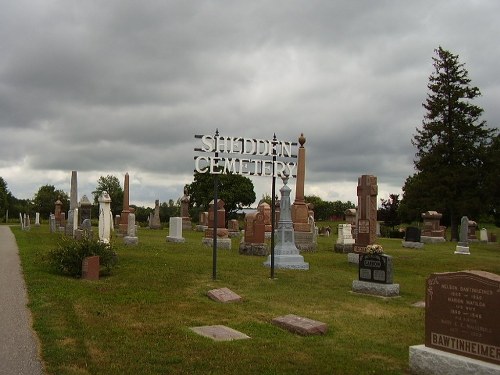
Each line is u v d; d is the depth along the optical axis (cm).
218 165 1658
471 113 5222
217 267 1925
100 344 890
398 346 970
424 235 4381
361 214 2291
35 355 818
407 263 2438
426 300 786
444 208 5091
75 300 1252
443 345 758
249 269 1925
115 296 1325
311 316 1218
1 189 8800
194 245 2884
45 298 1253
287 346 934
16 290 1362
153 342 918
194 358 832
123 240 3016
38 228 5075
